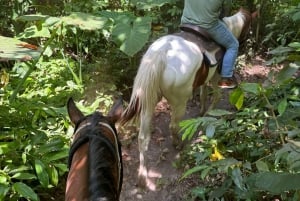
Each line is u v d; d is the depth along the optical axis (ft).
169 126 18.78
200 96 20.52
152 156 17.35
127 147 17.63
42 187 13.85
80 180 8.12
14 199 12.57
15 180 13.51
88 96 18.97
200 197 13.79
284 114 9.57
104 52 22.74
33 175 12.98
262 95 9.82
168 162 16.97
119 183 9.41
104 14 17.78
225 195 13.17
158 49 14.76
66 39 22.27
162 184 15.67
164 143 18.16
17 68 19.66
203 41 16.21
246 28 19.67
